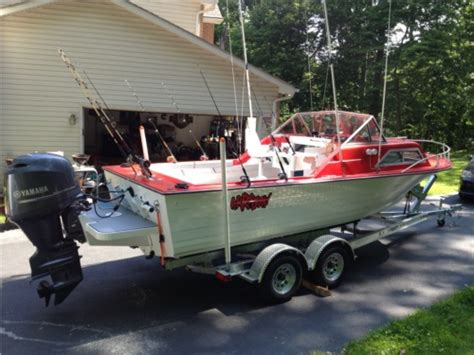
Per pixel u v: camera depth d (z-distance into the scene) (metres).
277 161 5.70
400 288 5.21
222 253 4.65
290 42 21.83
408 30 19.31
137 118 14.14
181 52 10.32
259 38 21.89
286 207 4.79
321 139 5.83
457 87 21.61
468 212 9.07
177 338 4.00
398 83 20.52
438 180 13.01
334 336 4.05
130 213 4.55
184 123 13.84
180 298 4.87
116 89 9.98
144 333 4.07
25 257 6.04
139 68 10.06
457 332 3.98
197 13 13.22
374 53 20.72
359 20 20.11
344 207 5.41
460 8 19.27
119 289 5.09
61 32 9.34
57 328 4.14
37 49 9.26
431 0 18.12
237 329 4.17
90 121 14.40
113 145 14.36
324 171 5.04
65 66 9.50
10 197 3.88
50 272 4.03
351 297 4.93
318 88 21.45
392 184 5.77
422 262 6.14
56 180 3.97
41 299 4.76
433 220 8.39
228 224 4.33
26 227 3.91
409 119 23.25
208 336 4.04
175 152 13.72
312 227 5.24
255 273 4.52
